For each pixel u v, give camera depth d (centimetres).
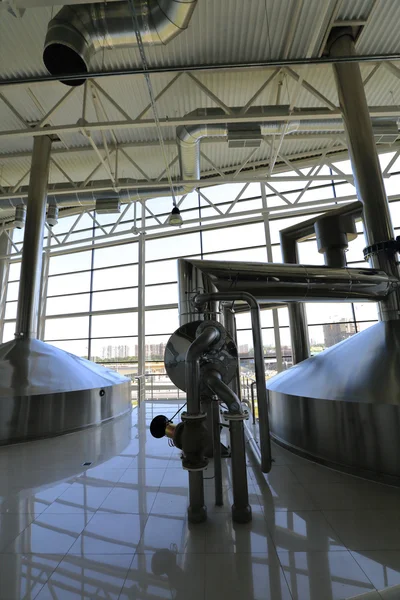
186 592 149
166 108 623
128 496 253
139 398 707
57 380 464
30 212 578
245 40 475
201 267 356
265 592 147
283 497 244
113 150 750
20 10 262
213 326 258
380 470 266
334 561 168
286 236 482
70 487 271
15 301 1173
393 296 366
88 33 338
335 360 357
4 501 245
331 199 805
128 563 170
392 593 139
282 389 388
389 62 503
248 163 889
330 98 623
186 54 494
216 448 244
